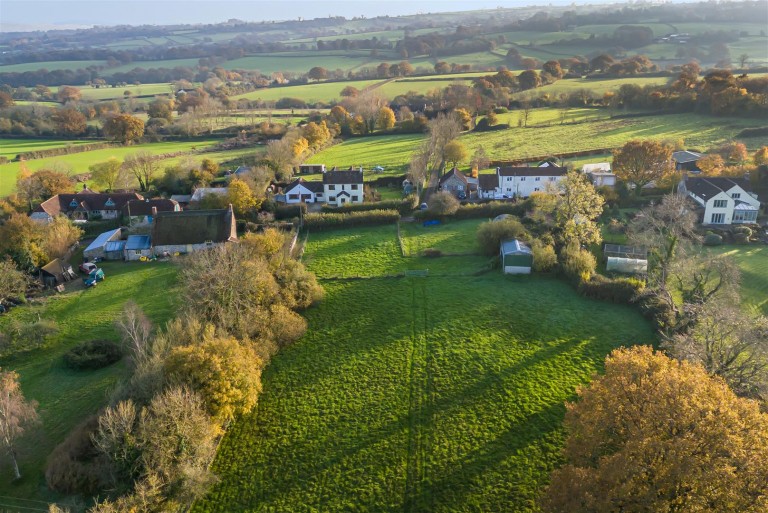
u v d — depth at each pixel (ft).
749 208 316.60
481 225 293.84
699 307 183.93
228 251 232.94
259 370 177.06
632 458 105.09
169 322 192.34
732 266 207.92
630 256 268.00
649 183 378.53
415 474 148.15
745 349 162.30
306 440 162.20
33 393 184.75
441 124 501.97
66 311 243.40
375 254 297.12
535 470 146.82
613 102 643.45
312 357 201.98
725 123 549.13
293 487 146.30
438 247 303.27
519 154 494.59
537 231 300.81
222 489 146.41
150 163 453.17
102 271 279.28
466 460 151.53
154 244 301.63
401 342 208.85
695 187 338.13
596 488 109.50
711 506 97.86
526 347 202.28
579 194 281.74
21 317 237.86
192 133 651.66
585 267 249.96
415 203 367.45
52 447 157.07
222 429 164.04
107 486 138.41
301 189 396.78
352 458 154.71
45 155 556.10
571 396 174.19
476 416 167.73
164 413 138.51
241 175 402.93
